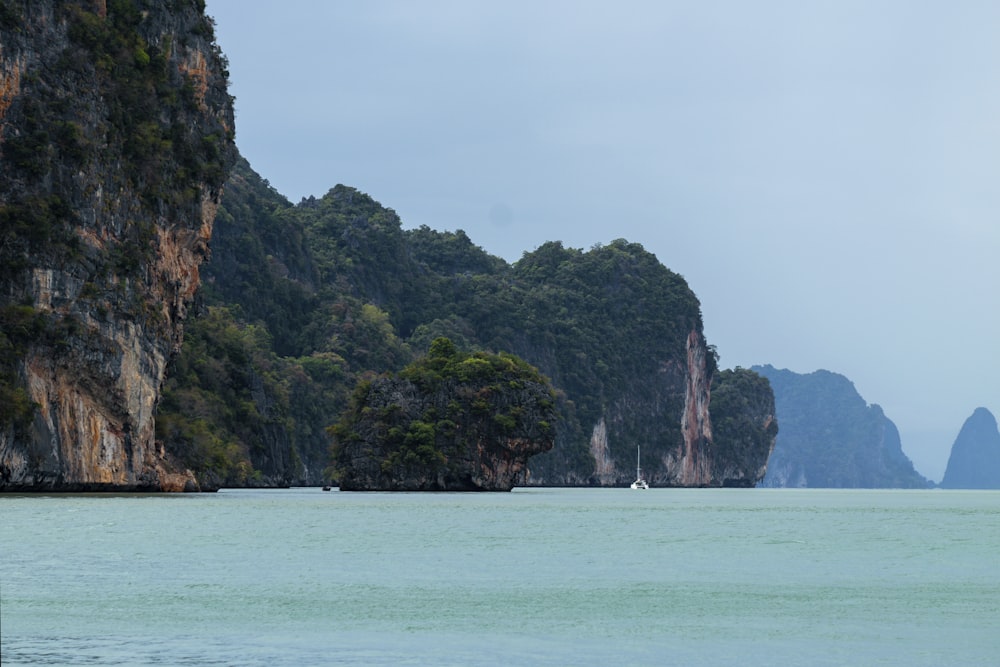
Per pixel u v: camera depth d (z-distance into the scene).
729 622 62.44
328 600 67.19
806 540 109.06
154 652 53.16
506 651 54.88
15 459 143.62
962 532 122.75
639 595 70.62
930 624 62.25
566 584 74.81
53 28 160.75
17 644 54.31
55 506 126.69
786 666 52.50
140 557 84.06
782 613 65.19
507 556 89.81
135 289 165.38
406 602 67.06
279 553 88.62
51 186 155.75
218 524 111.88
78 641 55.19
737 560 89.50
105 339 157.50
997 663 53.34
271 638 56.72
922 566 86.81
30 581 72.00
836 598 70.25
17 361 146.25
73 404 154.38
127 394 161.38
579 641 57.38
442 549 94.19
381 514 136.50
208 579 74.12
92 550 87.31
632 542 103.62
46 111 156.88
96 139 162.88
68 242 155.12
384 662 52.16
